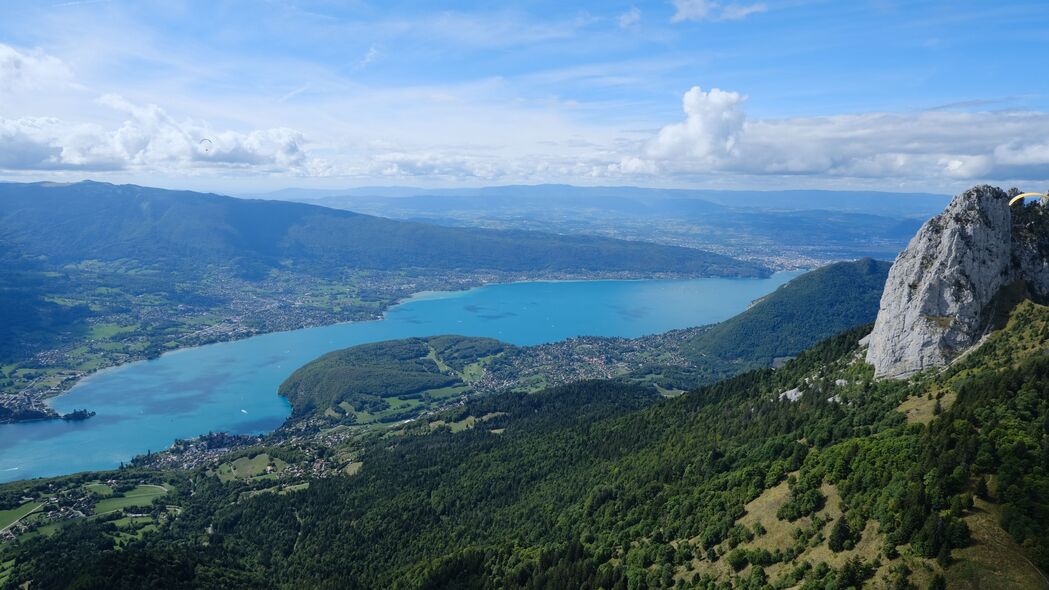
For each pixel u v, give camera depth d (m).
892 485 113.44
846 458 129.62
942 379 151.12
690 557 138.62
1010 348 147.62
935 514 102.12
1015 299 163.12
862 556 107.44
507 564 181.38
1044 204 182.62
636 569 144.12
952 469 108.38
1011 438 109.56
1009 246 171.00
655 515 165.50
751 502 141.38
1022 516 98.31
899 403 152.00
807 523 123.94
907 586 97.31
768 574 119.31
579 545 167.38
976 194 168.75
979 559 95.69
